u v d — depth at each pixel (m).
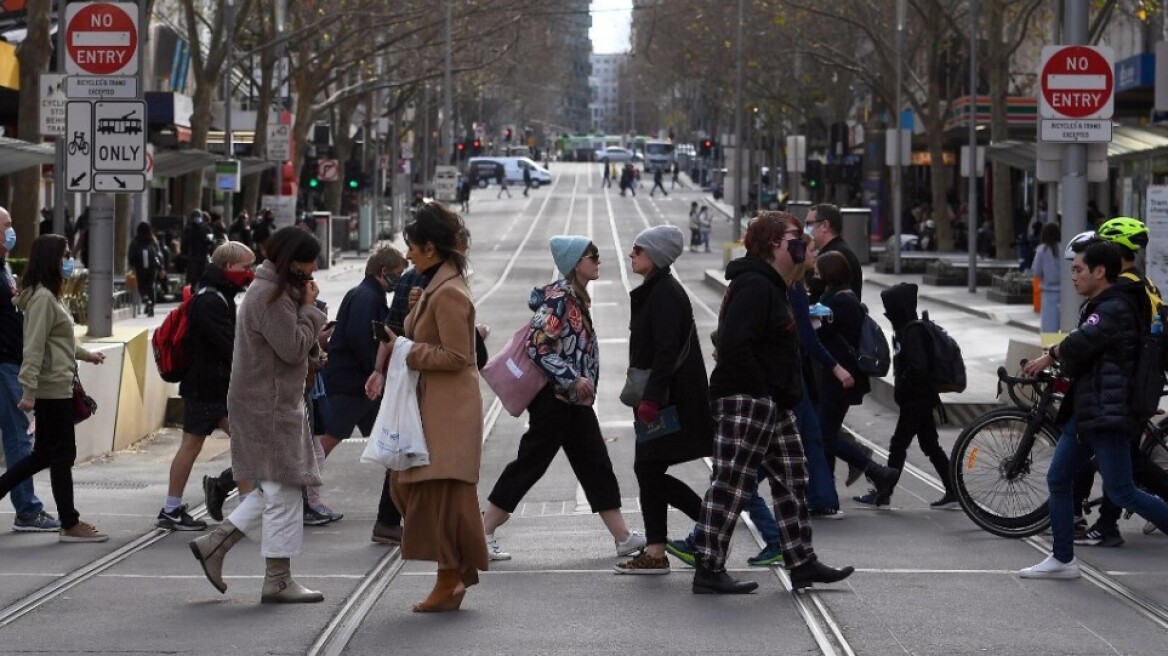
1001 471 25.19
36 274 24.80
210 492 26.34
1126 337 21.31
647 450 21.86
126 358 40.31
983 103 120.31
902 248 143.38
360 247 148.88
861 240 130.38
